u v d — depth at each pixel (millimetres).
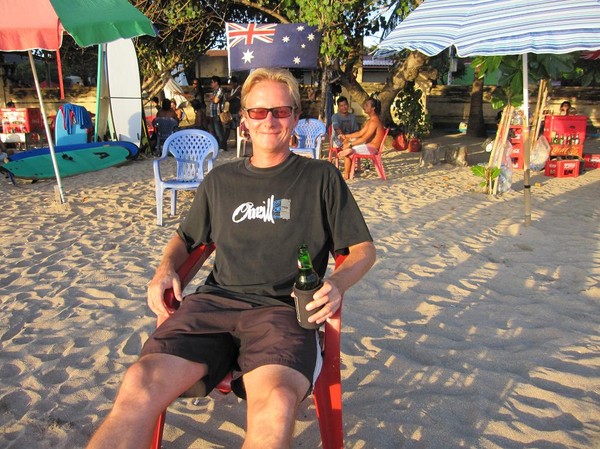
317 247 2258
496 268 4633
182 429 2559
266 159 2328
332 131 9945
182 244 2426
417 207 6941
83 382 2924
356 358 3160
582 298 3971
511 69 7129
